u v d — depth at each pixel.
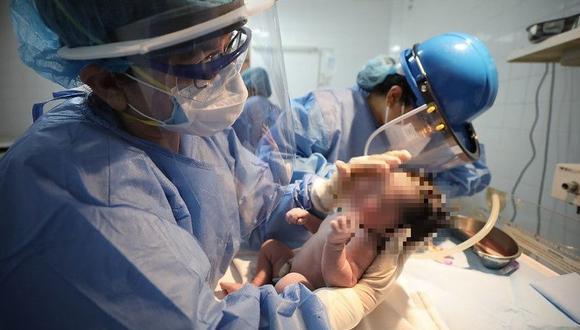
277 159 0.79
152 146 0.52
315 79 3.33
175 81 0.46
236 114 0.54
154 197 0.45
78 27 0.42
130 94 0.47
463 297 0.75
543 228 1.07
